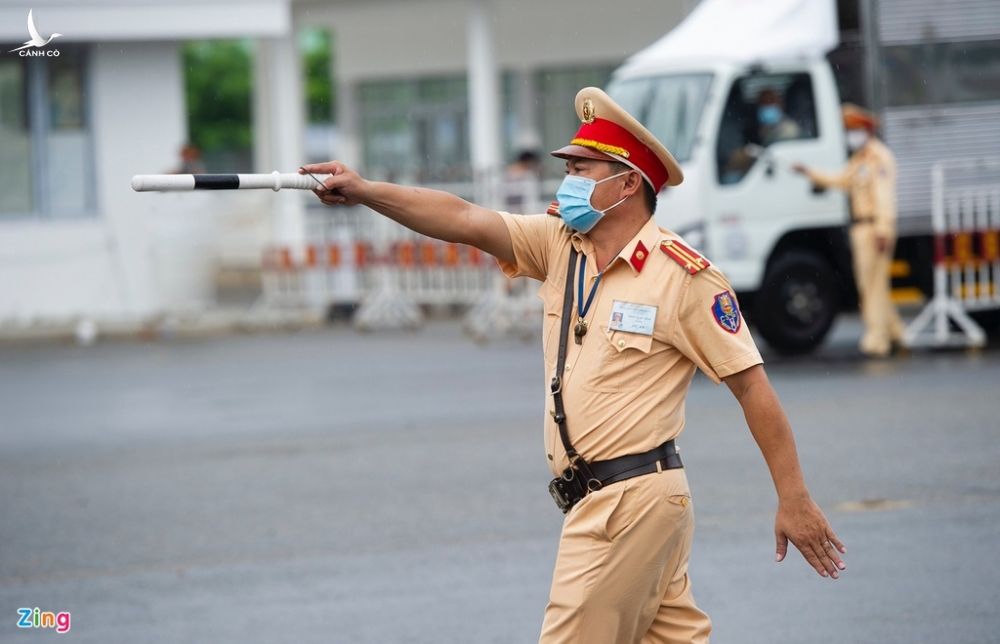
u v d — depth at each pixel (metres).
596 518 11.17
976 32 39.44
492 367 39.00
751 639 16.08
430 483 24.66
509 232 11.66
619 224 11.38
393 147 75.94
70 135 53.31
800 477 11.24
